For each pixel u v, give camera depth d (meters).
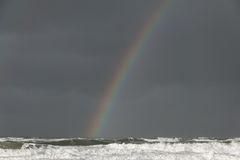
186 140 108.69
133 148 79.12
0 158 66.81
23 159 66.38
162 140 108.12
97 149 77.06
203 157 69.94
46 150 75.12
